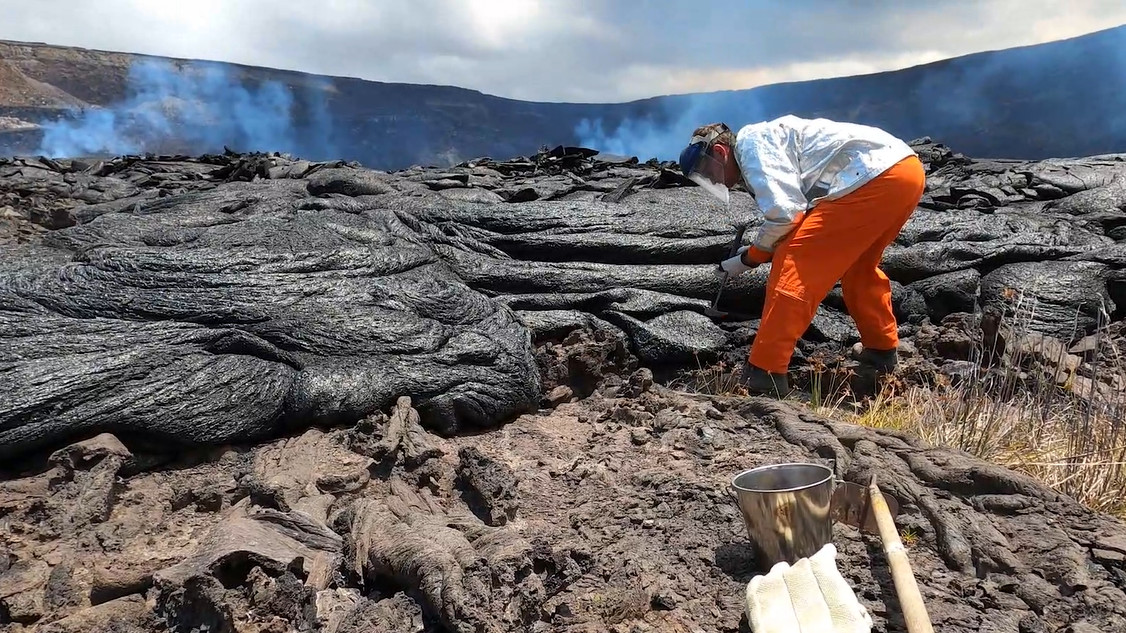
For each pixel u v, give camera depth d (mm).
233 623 2609
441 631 2637
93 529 3250
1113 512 3484
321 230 5316
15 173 11016
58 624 2705
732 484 2938
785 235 4336
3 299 4203
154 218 5633
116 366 3832
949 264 6043
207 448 3803
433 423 4168
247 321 4273
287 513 3143
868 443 3734
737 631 2609
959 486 3400
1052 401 4387
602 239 5852
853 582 2814
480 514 3371
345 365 4164
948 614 2650
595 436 4160
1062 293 5711
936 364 5172
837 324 5570
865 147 4230
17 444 3533
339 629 2641
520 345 4598
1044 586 2799
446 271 5375
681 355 5172
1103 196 7773
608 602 2717
